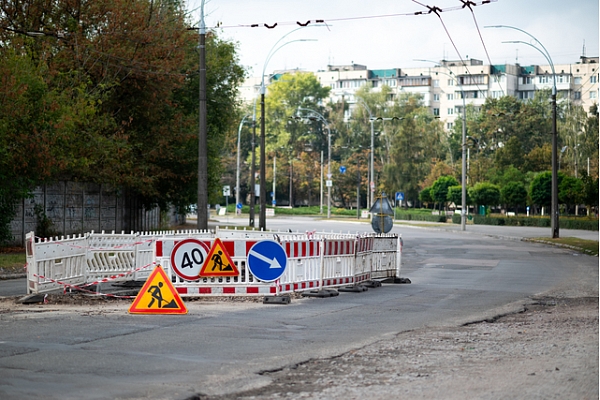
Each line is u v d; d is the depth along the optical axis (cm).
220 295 2209
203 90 3512
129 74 4794
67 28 4553
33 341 1430
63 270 2289
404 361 1288
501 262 4066
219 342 1459
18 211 4222
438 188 12644
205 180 3528
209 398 1007
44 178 4088
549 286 2798
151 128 5125
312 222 10238
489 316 1930
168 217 7731
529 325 1767
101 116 4569
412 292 2550
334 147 15338
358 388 1070
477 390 1055
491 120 15975
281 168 16100
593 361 1283
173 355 1309
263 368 1209
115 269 2575
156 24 4819
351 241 2603
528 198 11681
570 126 13588
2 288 2539
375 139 16050
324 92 17412
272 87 17175
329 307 2091
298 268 2341
